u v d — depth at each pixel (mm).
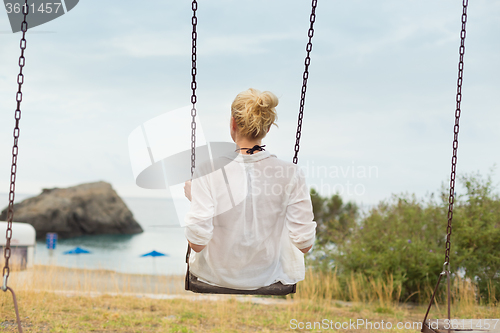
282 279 2500
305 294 7035
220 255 2307
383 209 8016
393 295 7031
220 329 4984
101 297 6594
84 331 4668
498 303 6430
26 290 6387
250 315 5797
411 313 6148
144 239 34875
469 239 7160
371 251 7559
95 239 34125
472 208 7434
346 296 7254
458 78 3352
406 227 7582
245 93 2318
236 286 2377
